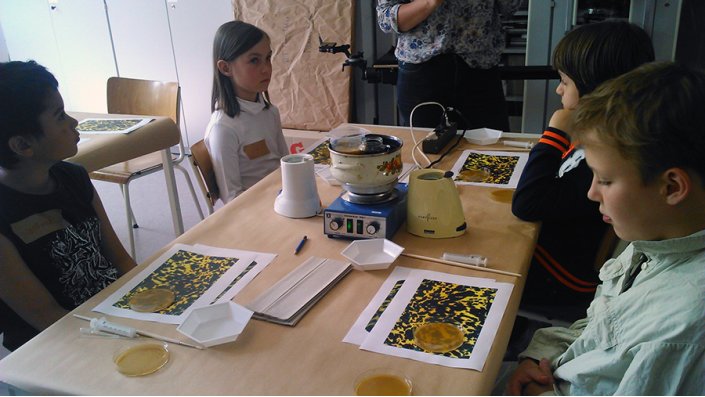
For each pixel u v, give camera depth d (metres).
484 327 1.05
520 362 1.23
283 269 1.27
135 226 3.38
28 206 1.43
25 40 4.66
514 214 1.46
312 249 1.36
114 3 4.23
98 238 1.61
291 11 3.72
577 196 1.38
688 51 2.99
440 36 2.33
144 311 1.14
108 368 0.98
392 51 3.43
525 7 3.15
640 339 0.90
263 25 3.81
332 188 1.72
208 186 2.11
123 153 2.28
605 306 1.01
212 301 1.16
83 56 4.52
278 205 1.56
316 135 3.75
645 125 0.81
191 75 4.24
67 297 1.49
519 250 1.31
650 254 0.93
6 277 1.36
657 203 0.86
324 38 3.68
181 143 3.02
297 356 0.99
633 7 2.89
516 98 3.50
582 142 0.91
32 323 1.40
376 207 1.39
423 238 1.39
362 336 1.04
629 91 0.85
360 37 3.70
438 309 1.11
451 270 1.24
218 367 0.97
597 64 1.35
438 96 2.44
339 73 3.72
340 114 3.80
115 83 3.12
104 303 1.18
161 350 1.02
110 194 3.90
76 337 1.07
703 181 0.83
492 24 2.39
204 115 4.35
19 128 1.37
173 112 2.96
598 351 1.00
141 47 4.30
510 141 2.02
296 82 3.84
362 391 0.90
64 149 1.48
